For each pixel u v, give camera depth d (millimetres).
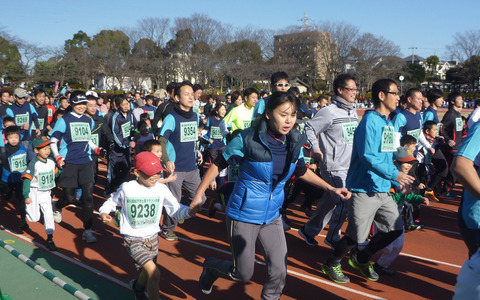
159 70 56250
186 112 6059
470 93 64188
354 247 5082
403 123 6523
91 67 57750
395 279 5062
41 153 5793
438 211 8391
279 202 3689
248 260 3582
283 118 3355
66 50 58750
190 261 5559
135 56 57969
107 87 66312
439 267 5488
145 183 4117
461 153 2865
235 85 57844
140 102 12836
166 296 4551
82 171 6305
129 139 9156
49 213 5910
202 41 55344
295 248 6086
